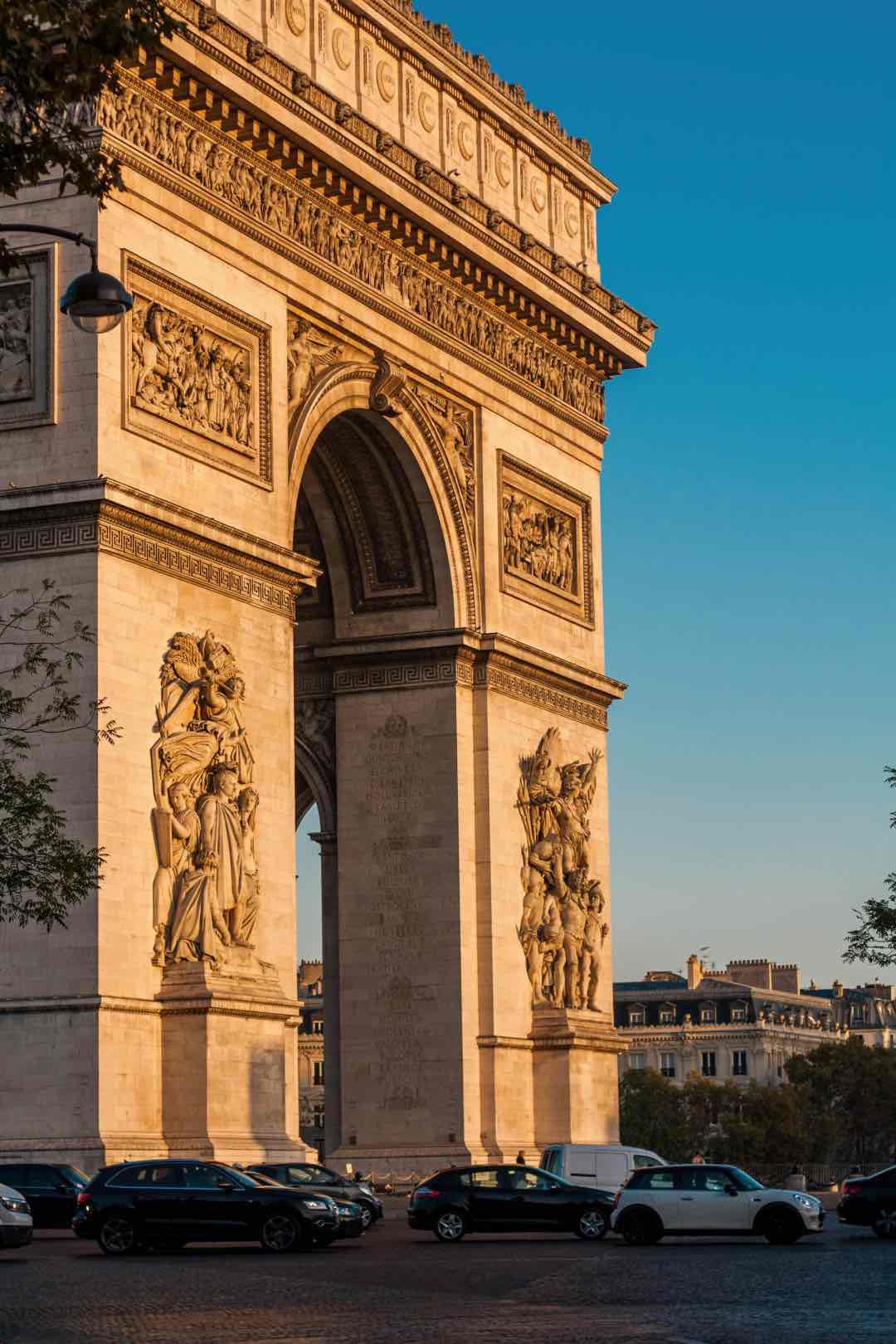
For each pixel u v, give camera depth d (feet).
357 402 404.77
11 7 181.98
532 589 455.63
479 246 430.20
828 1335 191.31
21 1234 286.87
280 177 381.19
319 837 439.22
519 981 434.30
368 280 406.82
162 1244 306.96
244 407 367.66
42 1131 319.27
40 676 326.24
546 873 444.14
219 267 363.35
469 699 431.84
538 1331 196.03
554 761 451.94
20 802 282.97
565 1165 354.74
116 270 337.52
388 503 430.20
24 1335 190.29
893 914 425.28
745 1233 330.34
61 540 328.70
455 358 433.89
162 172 349.41
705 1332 194.80
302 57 393.50
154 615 337.72
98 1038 318.45
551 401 468.34
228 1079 335.26
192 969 333.62
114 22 190.39
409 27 422.00
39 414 332.39
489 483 442.50
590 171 489.67
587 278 472.03
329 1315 211.00
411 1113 417.28
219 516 356.79
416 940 422.00
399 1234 361.51
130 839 329.31
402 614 433.07
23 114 196.85
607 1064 450.71
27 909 265.13
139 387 341.41
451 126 440.04
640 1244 331.57
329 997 440.86
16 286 336.70
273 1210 301.84
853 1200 354.95
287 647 368.68
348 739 434.30
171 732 338.54
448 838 422.82
